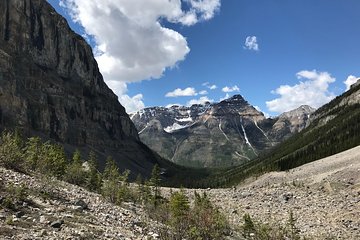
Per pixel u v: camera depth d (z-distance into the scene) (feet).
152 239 110.83
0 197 106.52
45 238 82.58
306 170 403.95
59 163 254.88
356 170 311.68
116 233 106.42
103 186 267.59
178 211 161.89
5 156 175.11
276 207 271.28
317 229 211.82
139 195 274.57
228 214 254.06
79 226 103.45
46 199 127.65
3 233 80.28
